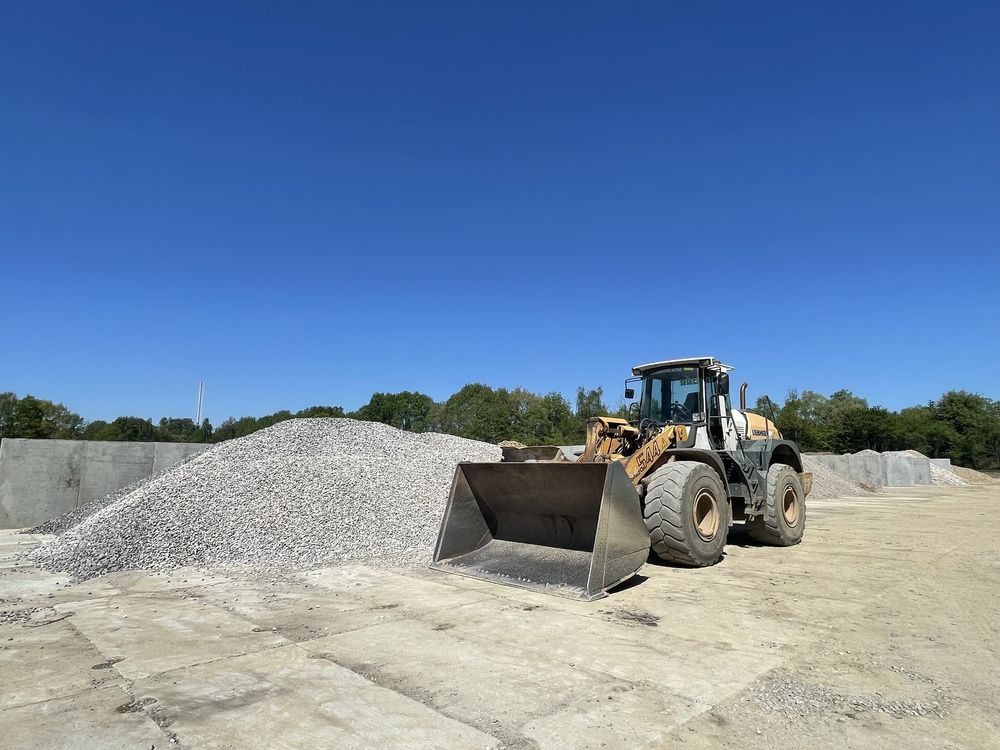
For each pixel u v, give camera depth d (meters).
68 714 2.84
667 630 4.18
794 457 9.34
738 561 6.92
